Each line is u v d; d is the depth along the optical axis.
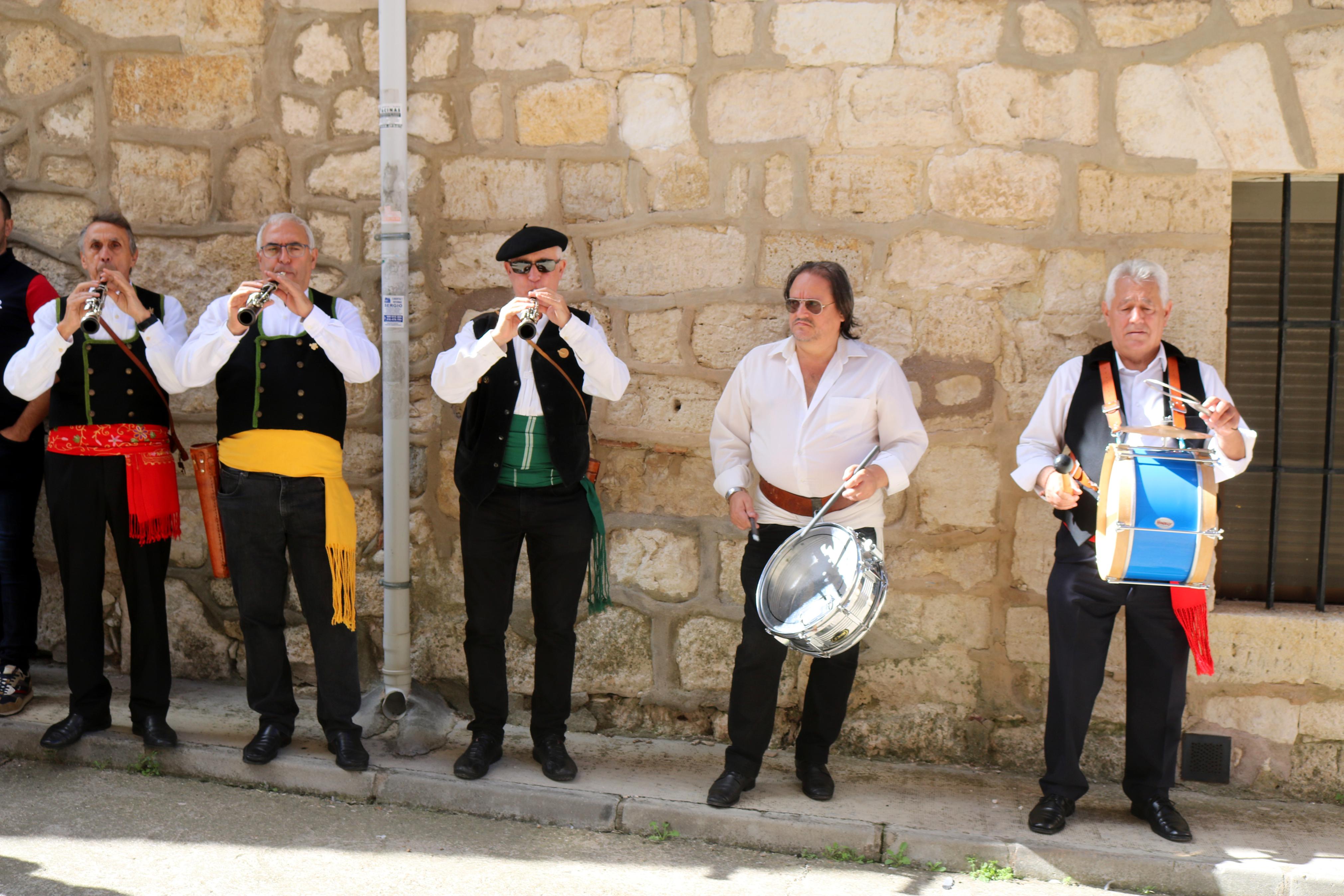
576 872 2.88
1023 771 3.55
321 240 3.86
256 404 3.21
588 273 3.72
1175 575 2.79
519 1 3.67
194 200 3.92
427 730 3.56
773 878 2.90
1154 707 3.08
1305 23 3.28
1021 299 3.50
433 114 3.74
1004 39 3.44
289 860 2.86
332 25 3.78
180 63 3.87
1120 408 3.04
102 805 3.13
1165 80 3.37
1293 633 3.40
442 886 2.76
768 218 3.60
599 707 3.82
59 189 3.98
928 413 3.56
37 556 4.10
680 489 3.72
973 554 3.57
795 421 3.18
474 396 3.27
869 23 3.50
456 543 3.83
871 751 3.64
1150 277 3.02
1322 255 3.54
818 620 2.81
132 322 3.32
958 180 3.49
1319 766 3.41
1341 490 3.60
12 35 3.95
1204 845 3.03
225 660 4.04
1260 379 3.61
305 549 3.27
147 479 3.31
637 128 3.65
